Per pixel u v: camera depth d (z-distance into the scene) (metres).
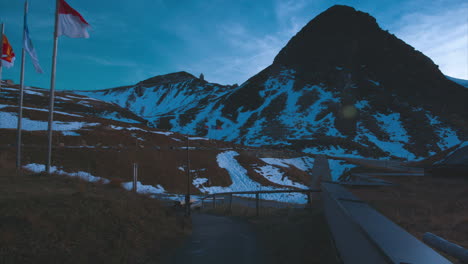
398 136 109.38
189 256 6.91
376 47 185.88
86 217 7.13
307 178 57.31
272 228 9.77
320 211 10.17
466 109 140.00
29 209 6.70
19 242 5.27
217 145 69.81
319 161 12.81
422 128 112.12
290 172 57.59
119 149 45.94
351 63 177.50
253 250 7.30
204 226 11.78
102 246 6.24
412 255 1.91
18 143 17.75
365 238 2.70
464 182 9.37
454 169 11.34
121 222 7.76
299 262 5.64
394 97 141.50
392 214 5.46
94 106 132.62
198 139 71.38
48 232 5.86
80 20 16.14
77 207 7.55
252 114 154.75
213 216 16.22
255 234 9.57
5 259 4.75
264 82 188.50
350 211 3.67
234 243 8.23
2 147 35.00
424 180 10.82
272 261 6.22
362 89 152.25
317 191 11.67
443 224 4.53
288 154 73.50
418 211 5.61
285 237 7.85
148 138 58.56
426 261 1.78
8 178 12.01
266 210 16.27
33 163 33.66
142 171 41.69
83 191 9.72
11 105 56.62
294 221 9.96
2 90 107.19
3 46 17.92
